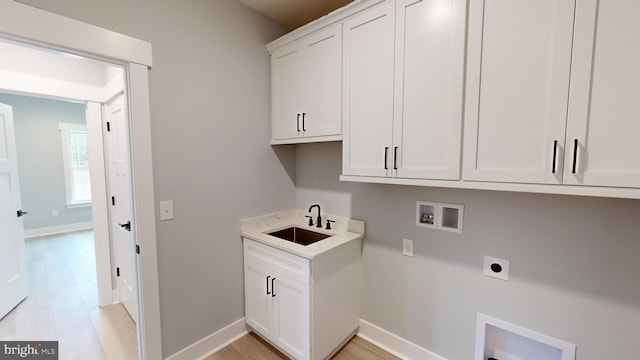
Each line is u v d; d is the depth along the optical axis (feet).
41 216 16.76
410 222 6.08
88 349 6.57
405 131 4.84
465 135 4.21
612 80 3.13
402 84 4.82
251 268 6.78
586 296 4.25
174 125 5.56
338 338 6.31
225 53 6.36
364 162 5.47
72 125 17.63
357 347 6.64
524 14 3.63
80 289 9.62
